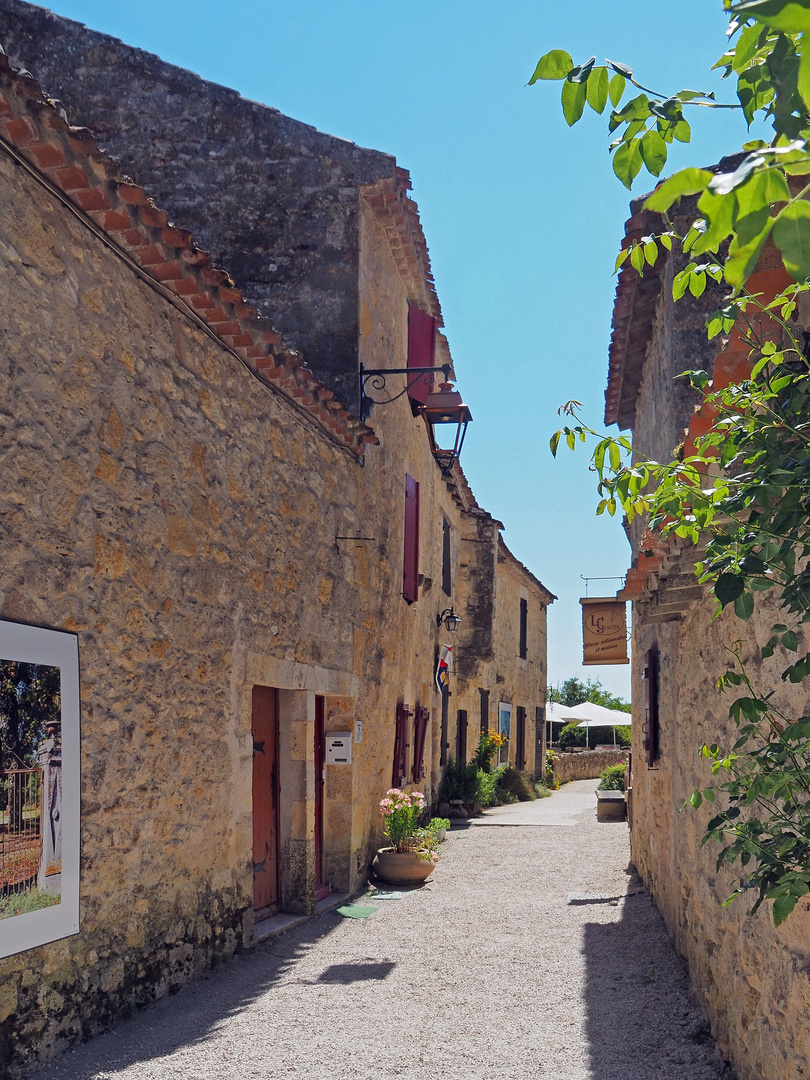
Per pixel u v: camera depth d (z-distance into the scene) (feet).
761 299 13.75
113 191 15.42
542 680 90.48
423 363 39.19
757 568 9.64
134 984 16.58
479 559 60.13
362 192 31.89
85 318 15.56
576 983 19.63
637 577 17.22
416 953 22.31
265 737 25.08
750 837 10.27
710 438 11.30
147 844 17.21
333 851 29.40
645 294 26.21
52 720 14.34
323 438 27.43
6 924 13.10
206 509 19.86
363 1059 14.96
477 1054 15.28
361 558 31.07
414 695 41.65
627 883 31.50
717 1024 15.42
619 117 8.02
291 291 31.60
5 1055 13.07
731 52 8.14
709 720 16.75
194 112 32.68
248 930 21.58
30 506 14.06
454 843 42.55
